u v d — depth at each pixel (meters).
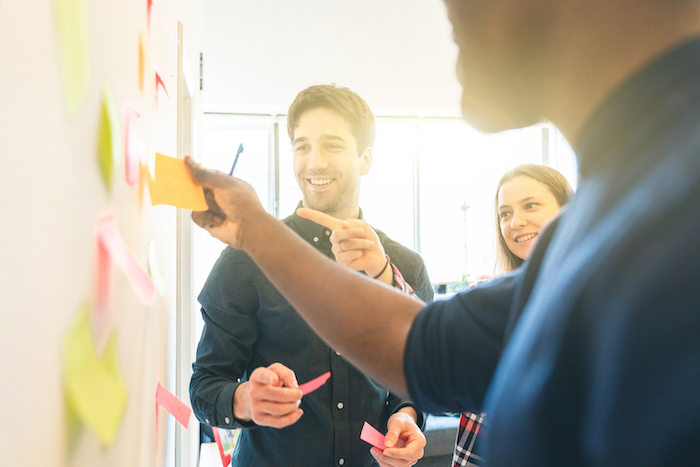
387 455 0.83
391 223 3.92
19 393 0.23
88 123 0.34
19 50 0.23
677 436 0.16
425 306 0.59
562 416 0.20
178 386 1.11
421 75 3.49
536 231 1.19
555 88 0.29
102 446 0.38
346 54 3.38
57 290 0.28
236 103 3.25
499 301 0.50
